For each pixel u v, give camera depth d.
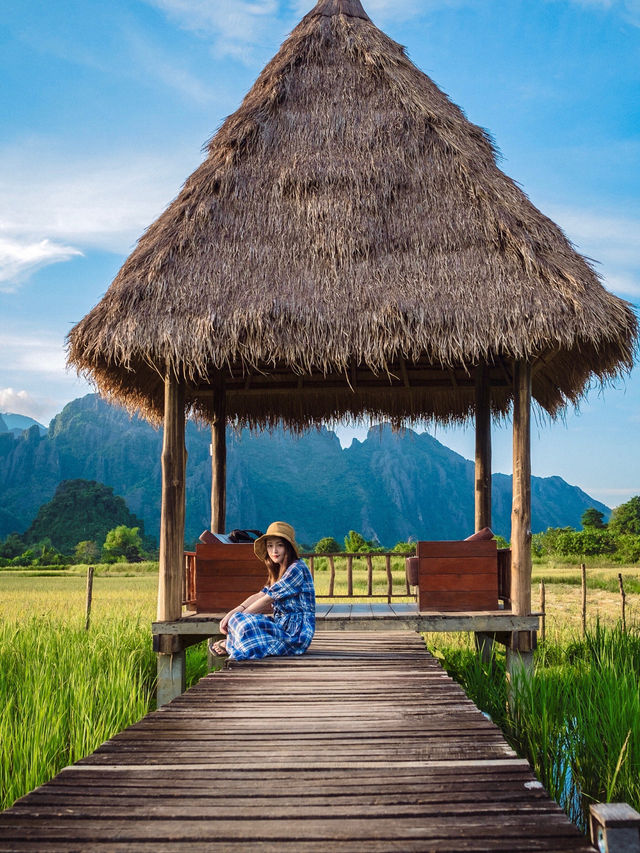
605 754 4.89
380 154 8.20
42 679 6.95
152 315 7.10
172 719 4.16
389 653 6.21
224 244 7.66
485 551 7.50
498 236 7.54
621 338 7.09
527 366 7.41
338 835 2.56
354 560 41.94
